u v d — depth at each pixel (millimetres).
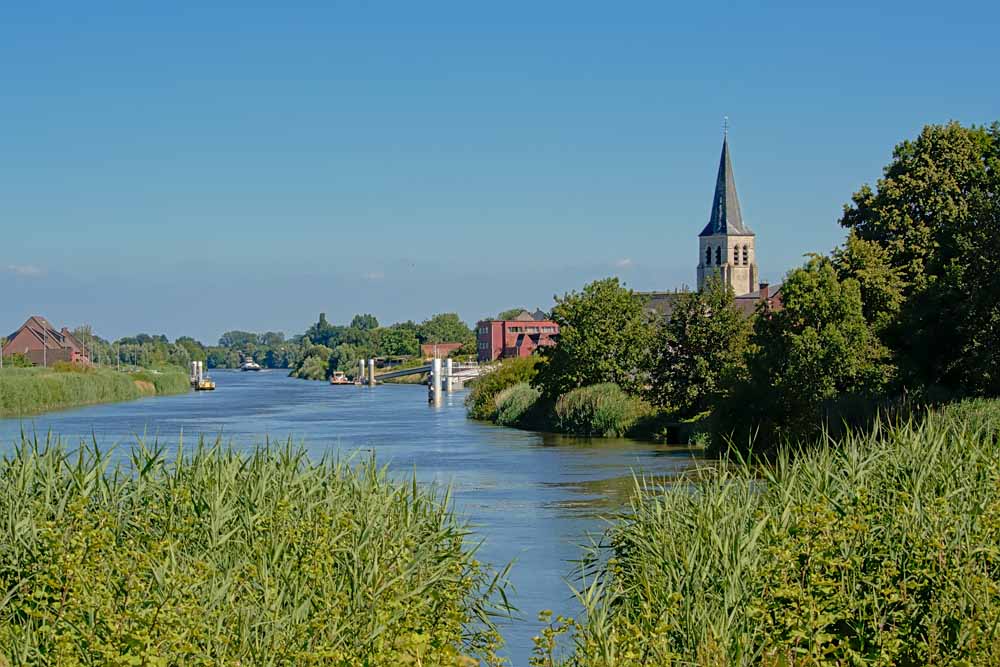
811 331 44406
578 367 69062
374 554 14602
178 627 11367
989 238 39125
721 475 17281
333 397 132375
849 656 12266
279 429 66688
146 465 17188
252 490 16812
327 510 16672
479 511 30781
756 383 45781
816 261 47188
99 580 12172
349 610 12930
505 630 17672
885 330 45281
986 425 23734
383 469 19484
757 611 12406
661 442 56312
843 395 42094
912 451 16844
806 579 13305
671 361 62344
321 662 11047
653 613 13398
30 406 92812
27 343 184000
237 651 11609
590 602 14078
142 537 14867
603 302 70250
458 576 16828
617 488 36000
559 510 30953
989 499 14844
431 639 12547
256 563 14133
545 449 52219
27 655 11562
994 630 11719
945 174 52969
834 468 17234
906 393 38000
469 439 58781
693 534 15172
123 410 93750
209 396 136500
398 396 135750
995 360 37500
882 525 14195
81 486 16266
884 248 52438
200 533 15422
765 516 14867
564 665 12023
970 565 12906
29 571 13562
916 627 12555
